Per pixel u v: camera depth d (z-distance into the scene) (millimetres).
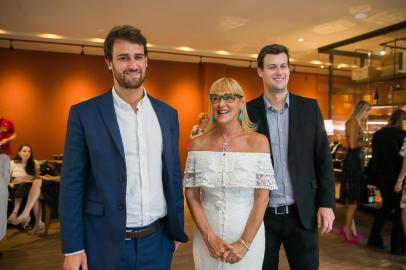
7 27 5770
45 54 7379
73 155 1430
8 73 7125
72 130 1442
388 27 5570
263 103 1930
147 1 4535
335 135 7137
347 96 6797
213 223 1629
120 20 5363
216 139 1710
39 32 6078
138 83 1450
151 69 8266
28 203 4570
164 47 7188
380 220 3891
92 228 1447
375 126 5797
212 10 4895
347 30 5832
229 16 5156
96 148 1421
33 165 5078
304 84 9742
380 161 3900
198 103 8711
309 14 5047
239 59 8305
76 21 5414
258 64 1926
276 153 1889
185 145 8586
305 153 1874
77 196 1430
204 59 8305
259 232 1692
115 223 1412
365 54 6551
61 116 7559
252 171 1621
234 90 1643
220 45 6988
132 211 1481
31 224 4898
